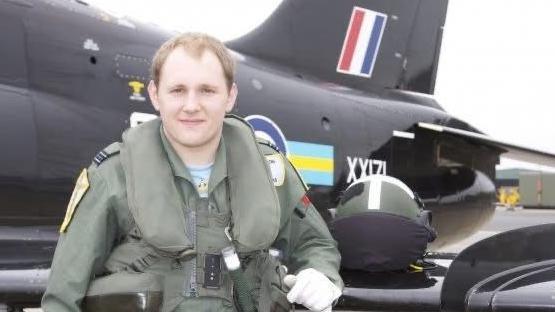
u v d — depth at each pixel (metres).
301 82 4.95
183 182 1.55
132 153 1.53
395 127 5.23
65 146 3.38
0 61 3.28
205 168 1.58
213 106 1.50
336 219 2.43
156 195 1.47
